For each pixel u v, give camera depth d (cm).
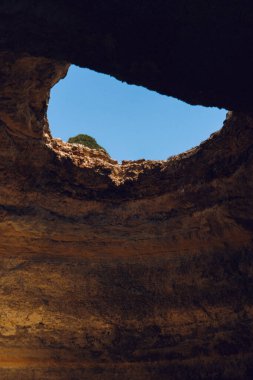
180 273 1157
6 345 1185
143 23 718
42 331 1188
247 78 731
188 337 1138
